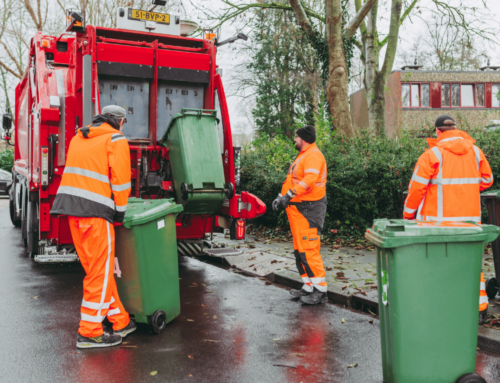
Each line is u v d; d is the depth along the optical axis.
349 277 5.46
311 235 4.73
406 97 27.08
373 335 3.89
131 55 5.82
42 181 5.85
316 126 11.20
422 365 2.70
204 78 6.32
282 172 8.70
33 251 6.97
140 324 4.18
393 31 13.74
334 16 11.15
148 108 6.18
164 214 3.88
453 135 3.84
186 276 6.17
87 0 21.62
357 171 7.59
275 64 23.12
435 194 3.77
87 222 3.49
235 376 3.11
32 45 7.21
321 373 3.16
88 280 3.57
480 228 2.70
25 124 8.29
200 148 5.27
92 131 3.58
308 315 4.44
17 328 4.06
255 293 5.27
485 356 3.47
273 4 14.10
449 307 2.70
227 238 8.34
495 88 28.00
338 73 11.23
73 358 3.40
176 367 3.25
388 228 2.71
